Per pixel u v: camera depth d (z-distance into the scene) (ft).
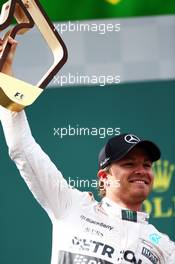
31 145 43.06
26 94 38.17
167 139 69.05
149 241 44.96
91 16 70.44
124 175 45.24
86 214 44.47
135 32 70.38
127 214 45.21
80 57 70.03
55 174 43.91
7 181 69.31
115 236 44.27
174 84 69.77
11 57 39.29
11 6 38.83
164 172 68.18
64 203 44.27
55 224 44.29
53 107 69.72
